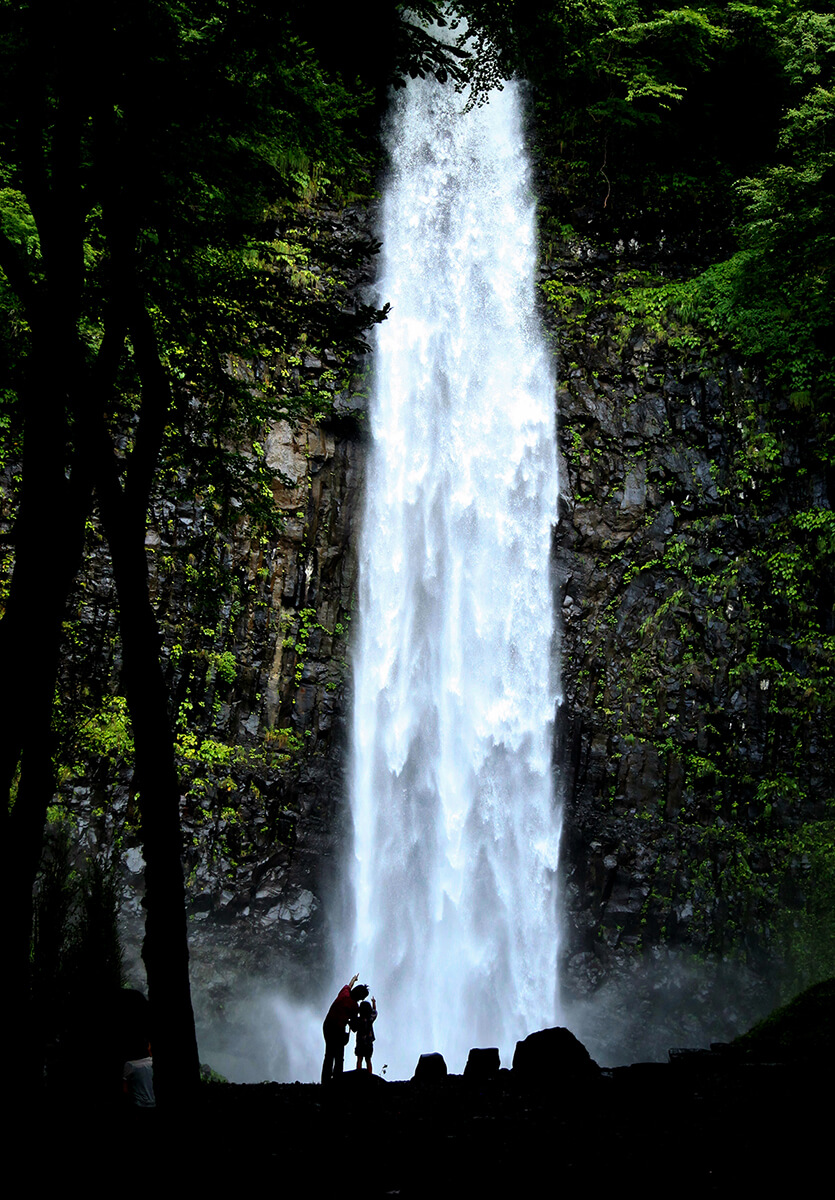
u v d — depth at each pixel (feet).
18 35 27.63
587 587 87.51
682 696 82.53
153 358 26.35
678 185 98.53
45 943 26.63
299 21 33.27
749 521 86.38
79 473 24.09
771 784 78.84
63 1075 23.08
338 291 90.53
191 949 68.18
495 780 84.74
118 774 67.21
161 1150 17.46
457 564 90.17
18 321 35.35
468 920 81.66
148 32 27.84
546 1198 13.61
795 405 87.71
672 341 91.86
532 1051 27.89
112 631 71.67
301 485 82.23
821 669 81.51
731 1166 14.47
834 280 86.48
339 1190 14.78
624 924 76.89
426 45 35.50
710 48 99.55
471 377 94.79
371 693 83.92
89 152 31.89
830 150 80.69
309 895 73.41
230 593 38.45
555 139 100.99
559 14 37.52
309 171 85.71
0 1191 15.58
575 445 91.25
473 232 98.78
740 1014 72.38
